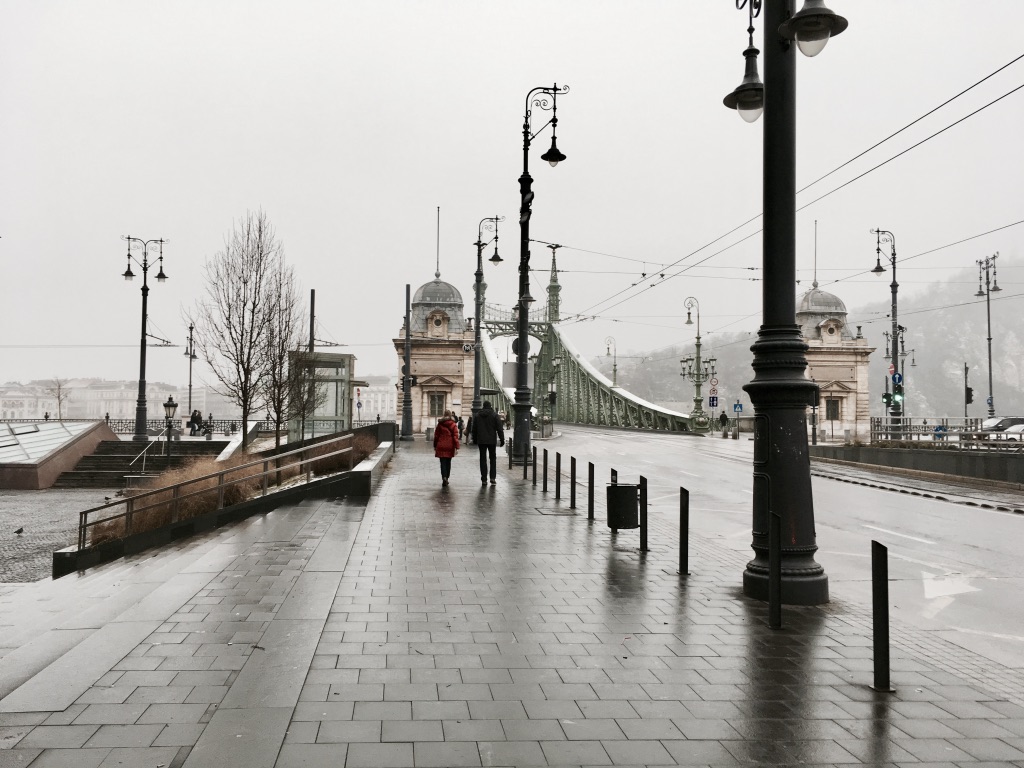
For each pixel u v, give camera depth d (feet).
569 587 25.20
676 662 17.88
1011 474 62.44
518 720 14.29
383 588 24.40
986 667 18.16
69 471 103.91
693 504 51.42
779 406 24.54
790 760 12.92
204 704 14.64
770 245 25.22
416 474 65.57
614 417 207.31
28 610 28.25
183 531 45.83
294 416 90.94
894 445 89.30
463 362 184.65
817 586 23.85
